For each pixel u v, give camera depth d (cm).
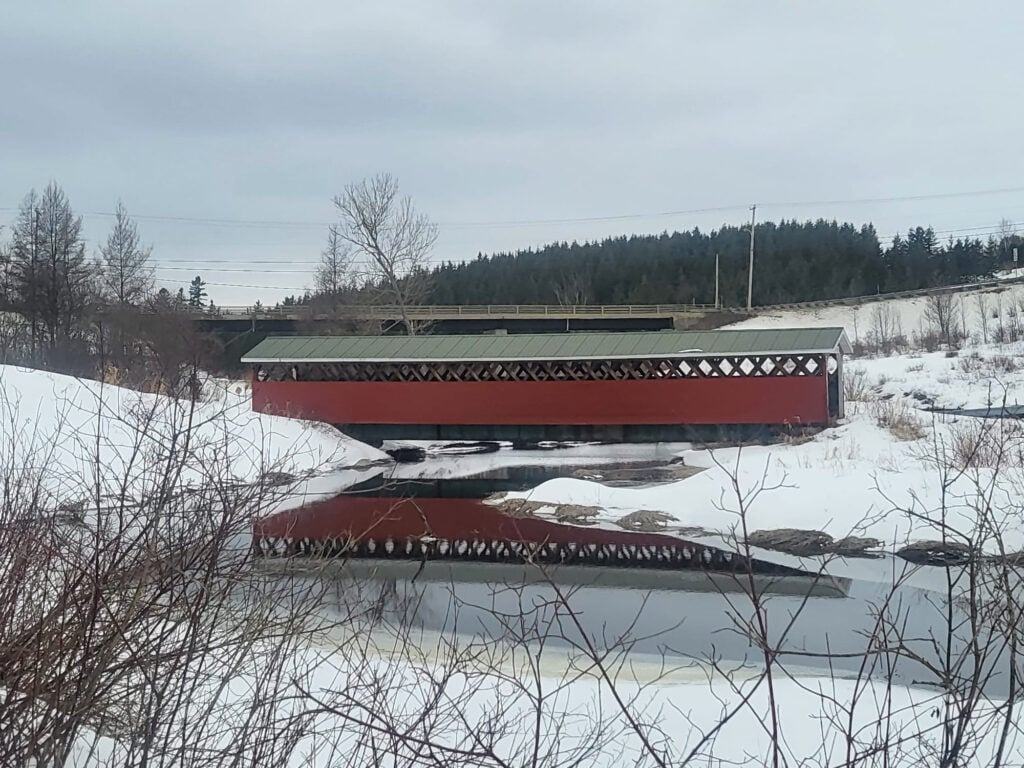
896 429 2152
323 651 649
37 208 3809
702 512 1575
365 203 4284
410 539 1477
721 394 2591
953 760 313
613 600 1063
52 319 3466
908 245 8744
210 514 341
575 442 3112
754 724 561
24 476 430
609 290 7869
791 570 1212
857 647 828
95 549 310
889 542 1270
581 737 468
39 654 300
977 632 343
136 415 410
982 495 455
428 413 2841
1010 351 3603
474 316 5025
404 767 359
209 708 340
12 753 287
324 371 2980
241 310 4953
